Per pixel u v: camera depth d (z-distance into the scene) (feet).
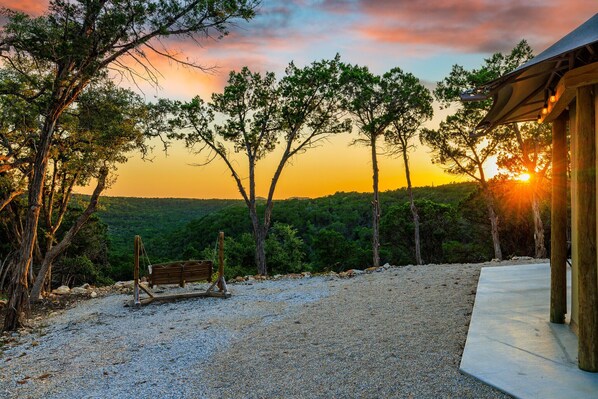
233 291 39.99
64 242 44.32
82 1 32.40
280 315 28.78
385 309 26.66
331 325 24.13
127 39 35.06
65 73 34.65
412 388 14.74
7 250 74.28
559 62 16.52
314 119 81.41
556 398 12.93
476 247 100.42
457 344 18.58
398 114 86.07
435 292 30.07
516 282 29.66
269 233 115.55
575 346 17.15
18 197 55.31
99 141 46.93
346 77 78.38
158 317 31.50
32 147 45.85
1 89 40.52
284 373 17.57
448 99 85.30
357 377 16.21
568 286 26.58
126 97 47.44
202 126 78.89
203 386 17.34
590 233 14.93
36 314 36.88
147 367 20.33
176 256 133.39
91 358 22.35
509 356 16.34
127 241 148.05
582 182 15.07
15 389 18.58
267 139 80.43
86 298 41.37
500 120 23.59
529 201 90.68
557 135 20.40
